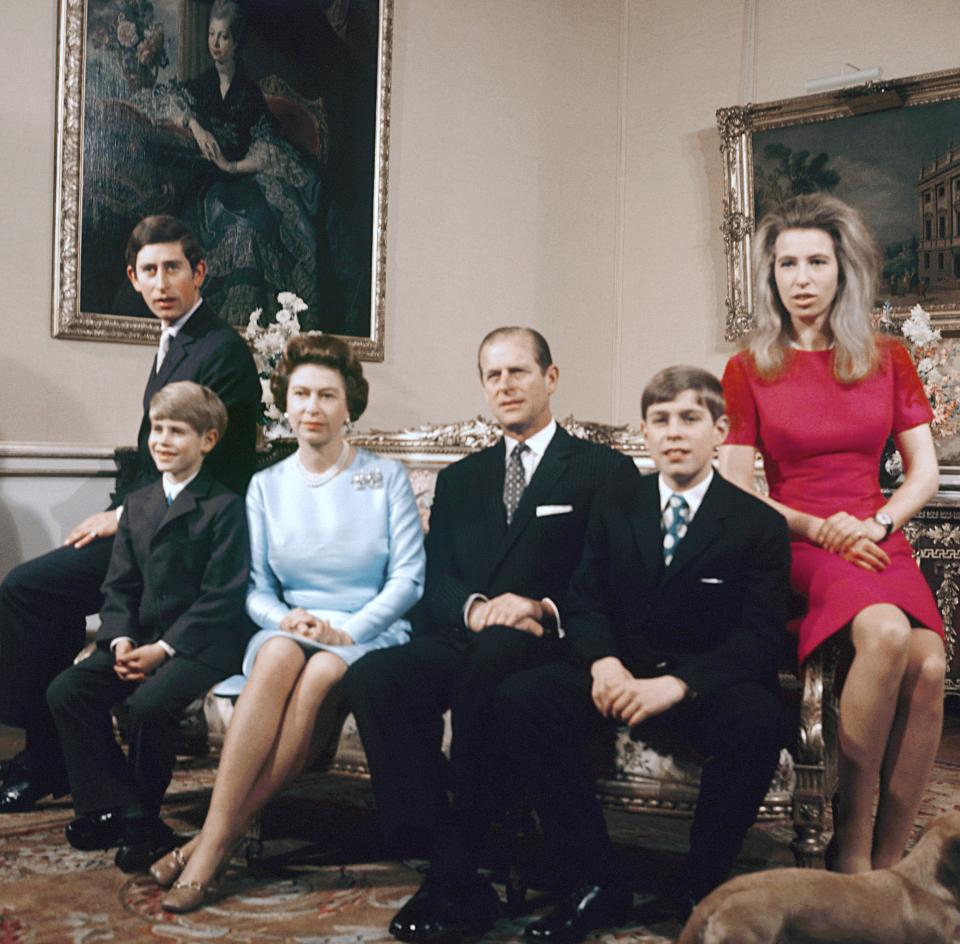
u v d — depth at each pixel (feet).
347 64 20.29
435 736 9.54
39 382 16.92
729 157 22.34
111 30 17.31
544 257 23.57
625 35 24.56
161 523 10.46
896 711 9.32
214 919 8.75
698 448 9.17
